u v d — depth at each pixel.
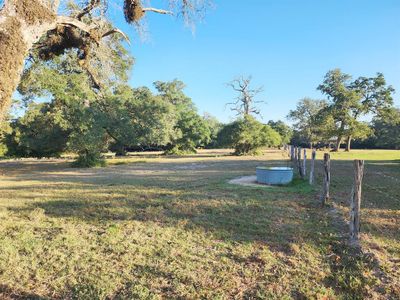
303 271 4.16
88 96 19.25
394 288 3.72
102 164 22.36
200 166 20.56
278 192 9.52
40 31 3.46
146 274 4.05
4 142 28.92
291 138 69.12
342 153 38.78
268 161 23.92
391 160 24.41
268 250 4.81
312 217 6.62
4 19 3.19
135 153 43.72
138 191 9.91
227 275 4.04
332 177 13.42
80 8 5.56
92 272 4.09
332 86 45.91
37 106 19.75
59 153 31.66
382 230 5.72
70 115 21.25
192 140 39.84
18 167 22.92
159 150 50.25
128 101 28.05
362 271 4.12
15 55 3.19
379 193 9.38
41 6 3.46
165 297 3.56
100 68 8.34
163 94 50.81
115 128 24.30
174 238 5.32
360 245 4.85
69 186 11.41
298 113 67.75
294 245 4.93
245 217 6.58
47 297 3.55
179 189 10.24
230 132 35.34
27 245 4.91
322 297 3.58
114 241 5.14
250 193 9.36
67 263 4.33
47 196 9.23
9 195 9.51
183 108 40.97
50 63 13.37
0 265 4.20
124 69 11.96
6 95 3.13
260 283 3.85
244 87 48.72
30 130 25.08
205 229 5.80
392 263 4.34
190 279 3.92
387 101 43.34
